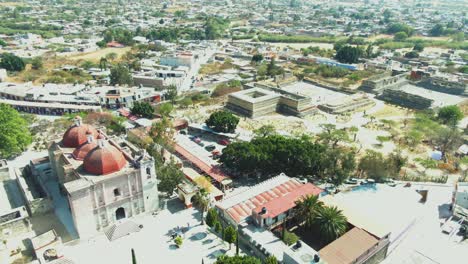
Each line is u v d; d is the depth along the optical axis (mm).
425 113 187000
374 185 113062
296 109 185875
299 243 79375
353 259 79375
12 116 135125
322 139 146500
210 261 84875
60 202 103375
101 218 92500
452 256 89438
